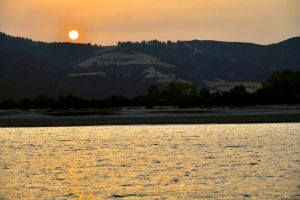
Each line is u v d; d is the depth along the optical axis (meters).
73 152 76.44
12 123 131.88
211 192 44.91
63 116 145.38
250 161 63.59
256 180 50.03
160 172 55.72
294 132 107.06
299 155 69.56
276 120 132.88
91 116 143.75
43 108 188.00
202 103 190.12
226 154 71.44
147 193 44.94
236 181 49.66
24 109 186.88
